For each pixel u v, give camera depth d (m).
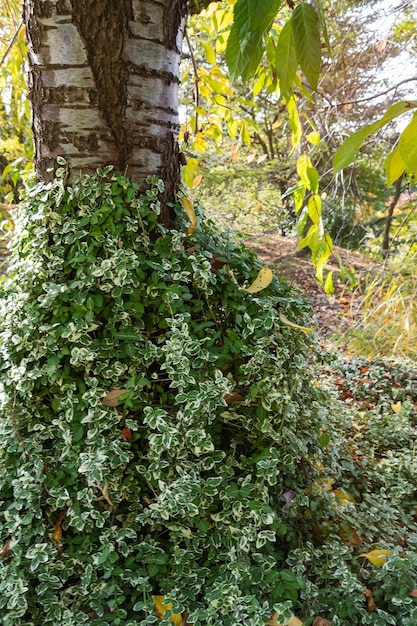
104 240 1.47
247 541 1.37
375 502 1.82
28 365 1.50
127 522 1.46
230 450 1.60
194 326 1.52
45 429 1.48
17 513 1.39
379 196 5.91
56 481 1.43
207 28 2.74
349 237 6.60
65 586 1.44
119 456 1.39
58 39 1.44
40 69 1.49
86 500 1.40
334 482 2.01
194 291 1.63
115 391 1.44
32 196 1.55
